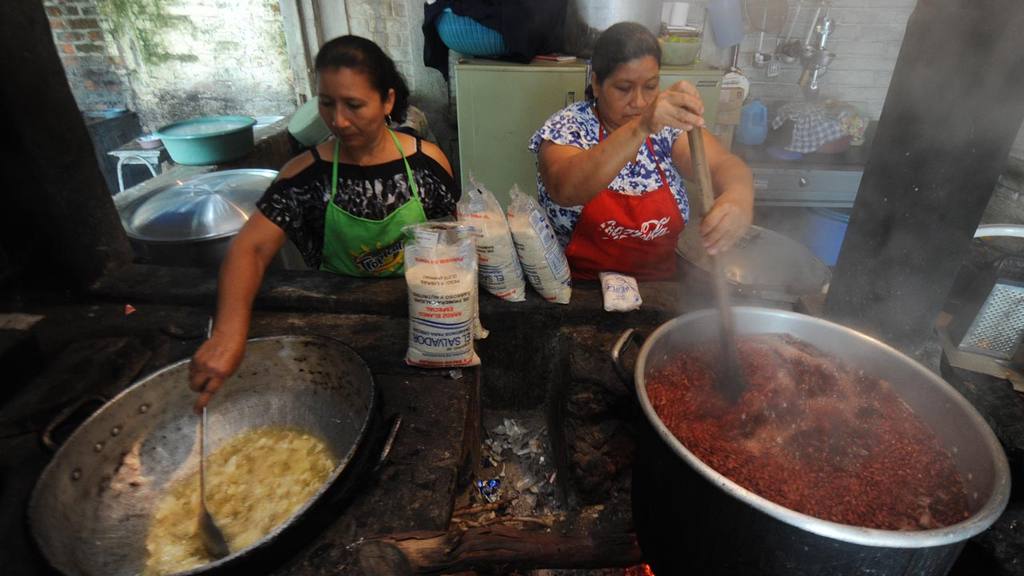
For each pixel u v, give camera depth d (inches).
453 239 53.5
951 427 36.1
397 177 63.4
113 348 57.0
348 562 36.8
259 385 51.3
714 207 41.2
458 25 115.8
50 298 68.9
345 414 48.7
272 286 66.7
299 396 51.3
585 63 117.2
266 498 43.4
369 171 62.5
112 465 43.0
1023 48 39.4
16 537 38.0
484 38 115.3
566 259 67.7
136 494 43.4
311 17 155.0
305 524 34.7
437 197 67.2
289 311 65.6
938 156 45.4
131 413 44.8
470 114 120.6
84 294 69.1
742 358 43.3
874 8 135.5
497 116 120.5
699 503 30.8
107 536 40.1
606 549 38.0
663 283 67.9
